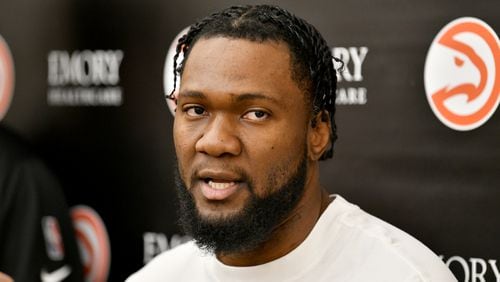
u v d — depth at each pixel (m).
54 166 6.29
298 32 3.59
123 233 6.00
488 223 4.61
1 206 5.96
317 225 3.74
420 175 4.81
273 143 3.44
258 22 3.54
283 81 3.46
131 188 5.95
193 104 3.50
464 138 4.67
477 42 4.60
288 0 5.21
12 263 5.95
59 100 6.26
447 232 4.73
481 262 4.64
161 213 5.82
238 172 3.43
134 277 4.39
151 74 5.81
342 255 3.70
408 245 3.73
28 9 6.36
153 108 5.82
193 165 3.51
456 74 4.68
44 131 6.33
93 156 6.11
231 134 3.43
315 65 3.64
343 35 5.01
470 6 4.62
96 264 6.14
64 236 6.12
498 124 4.56
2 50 6.48
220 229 3.45
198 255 4.16
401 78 4.84
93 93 6.09
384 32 4.88
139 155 5.90
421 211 4.81
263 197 3.47
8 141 6.20
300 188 3.60
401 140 4.86
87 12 6.08
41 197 6.09
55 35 6.25
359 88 4.97
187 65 3.57
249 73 3.42
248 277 3.76
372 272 3.59
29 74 6.39
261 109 3.43
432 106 4.76
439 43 4.72
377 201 4.94
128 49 5.91
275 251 3.71
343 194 5.04
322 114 3.75
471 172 4.65
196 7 5.61
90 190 6.13
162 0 5.74
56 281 6.09
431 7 4.74
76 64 6.16
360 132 4.98
